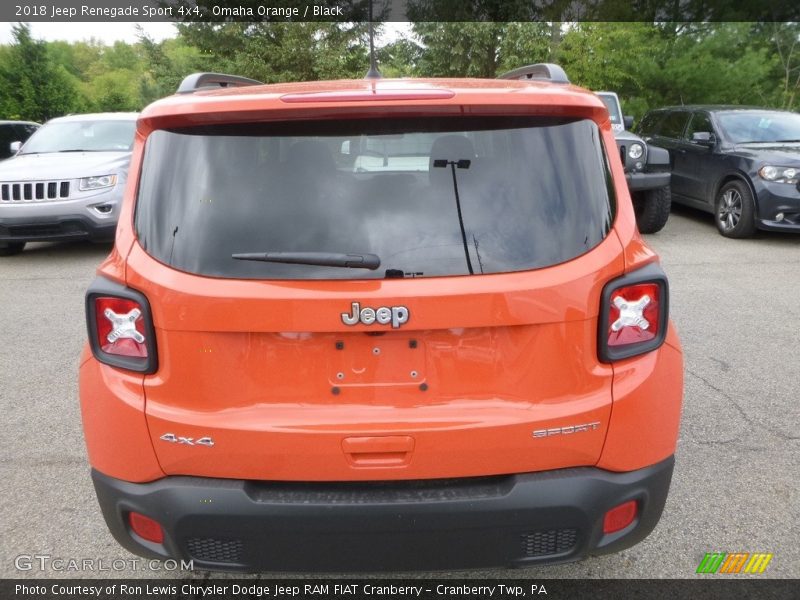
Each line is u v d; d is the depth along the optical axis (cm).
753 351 490
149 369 197
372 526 194
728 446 354
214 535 200
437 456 194
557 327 193
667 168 884
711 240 898
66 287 713
